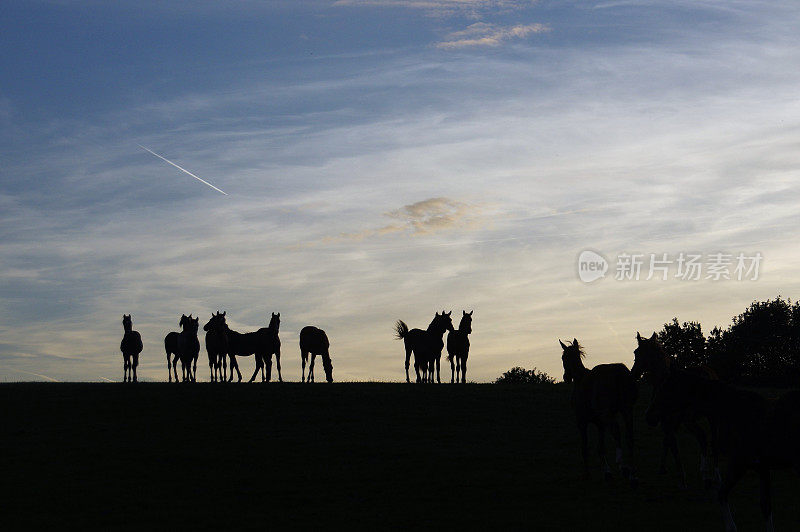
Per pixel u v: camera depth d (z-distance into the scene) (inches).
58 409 1353.3
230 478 928.9
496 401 1441.9
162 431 1196.5
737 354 3117.6
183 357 1736.0
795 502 776.9
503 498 818.8
